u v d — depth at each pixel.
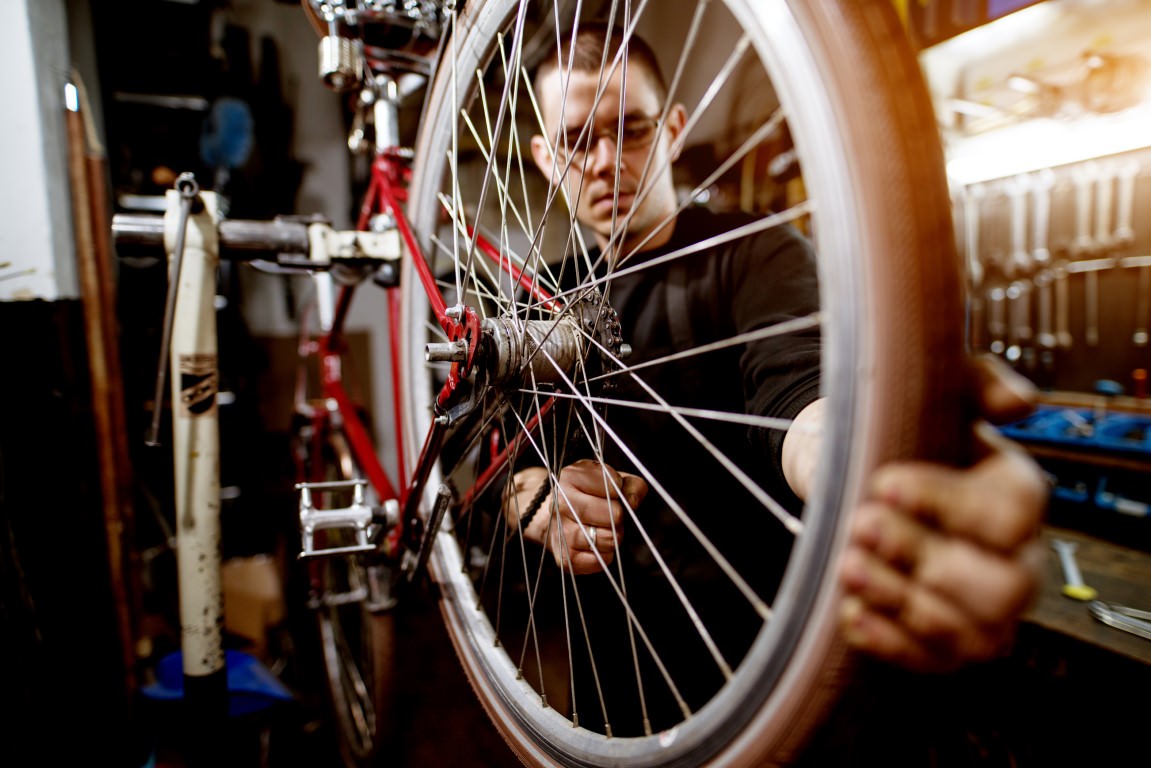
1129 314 1.95
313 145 2.45
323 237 1.00
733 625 1.08
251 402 2.39
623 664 1.08
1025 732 1.26
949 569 0.29
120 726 1.55
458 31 0.88
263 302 2.42
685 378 1.07
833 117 0.35
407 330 1.07
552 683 1.73
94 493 1.53
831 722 0.37
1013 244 2.08
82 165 1.51
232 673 1.45
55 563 1.40
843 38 0.35
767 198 2.19
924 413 0.32
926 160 0.33
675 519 1.06
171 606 2.02
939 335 0.32
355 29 1.04
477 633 0.87
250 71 2.32
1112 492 1.73
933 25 1.66
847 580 0.31
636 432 1.04
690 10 2.14
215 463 0.93
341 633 1.80
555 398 0.69
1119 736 1.11
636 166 1.07
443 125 0.96
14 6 1.37
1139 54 1.53
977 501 0.29
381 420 2.63
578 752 0.62
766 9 0.39
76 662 1.44
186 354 0.90
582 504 0.71
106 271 1.58
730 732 0.43
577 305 0.65
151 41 2.17
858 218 0.34
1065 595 1.29
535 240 0.71
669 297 1.09
